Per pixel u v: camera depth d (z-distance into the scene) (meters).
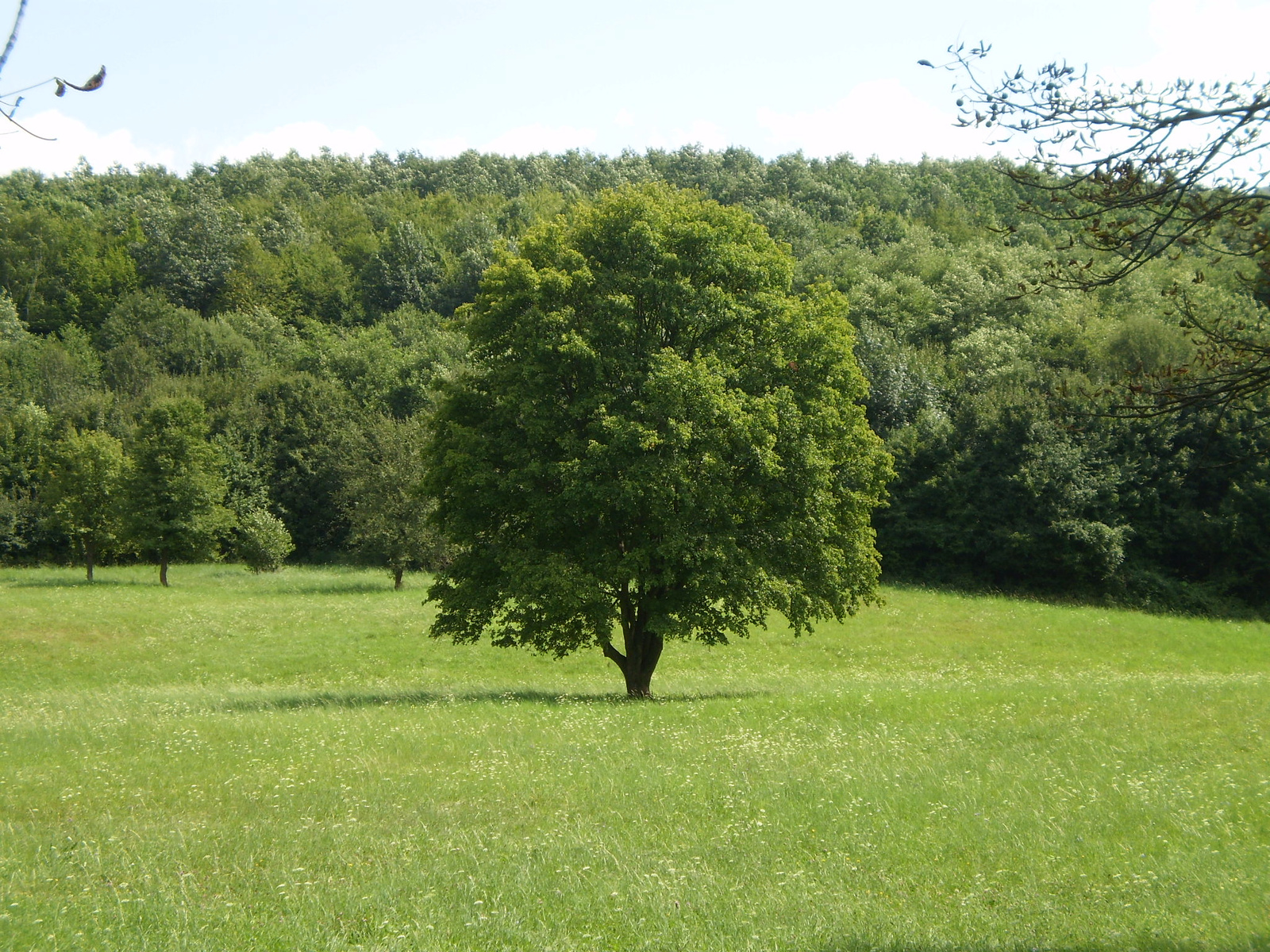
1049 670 37.62
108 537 64.62
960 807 13.80
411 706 23.64
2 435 81.62
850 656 40.09
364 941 8.95
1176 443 54.78
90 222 126.38
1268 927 9.27
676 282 25.72
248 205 139.25
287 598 53.53
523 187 163.88
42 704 26.08
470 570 26.28
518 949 8.77
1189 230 7.36
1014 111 7.53
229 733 19.44
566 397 26.52
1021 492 56.44
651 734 19.06
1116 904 10.03
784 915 9.69
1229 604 52.69
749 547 25.91
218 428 83.44
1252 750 17.27
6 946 8.70
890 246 103.62
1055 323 71.62
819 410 26.22
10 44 4.27
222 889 10.55
